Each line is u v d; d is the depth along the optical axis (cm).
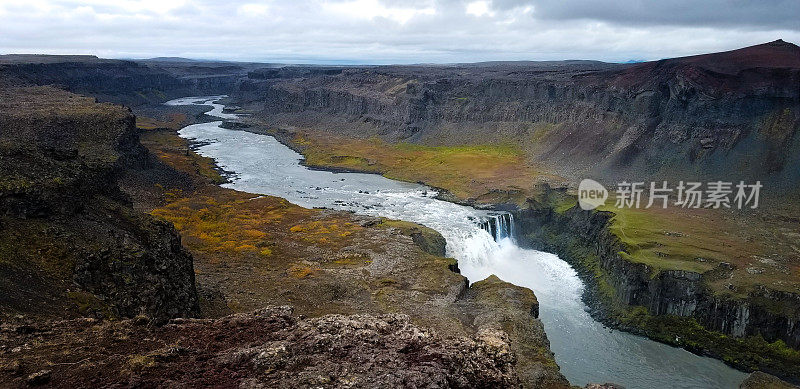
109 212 6156
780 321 8138
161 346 3161
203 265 9219
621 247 10706
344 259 10044
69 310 4116
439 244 11688
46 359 2848
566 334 8881
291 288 8250
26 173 5678
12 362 2744
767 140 15662
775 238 11456
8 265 4300
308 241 11075
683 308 8988
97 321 3750
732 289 8794
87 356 2927
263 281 8569
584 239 12800
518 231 14525
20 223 4988
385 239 11225
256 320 3728
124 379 2622
